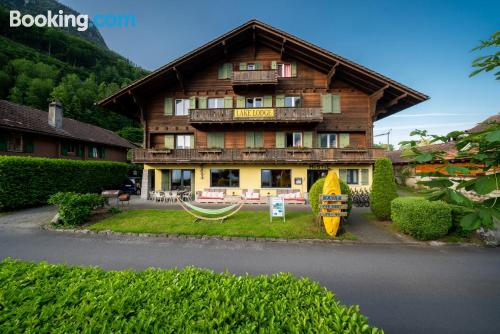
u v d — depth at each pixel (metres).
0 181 11.05
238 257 6.12
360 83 16.89
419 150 1.94
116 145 27.70
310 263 5.77
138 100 17.23
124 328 1.91
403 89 15.07
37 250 6.57
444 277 5.05
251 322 1.98
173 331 1.88
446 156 1.88
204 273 2.86
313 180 16.97
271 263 5.76
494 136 1.35
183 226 8.76
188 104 18.00
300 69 17.62
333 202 8.09
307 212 11.70
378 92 16.05
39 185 12.94
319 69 17.33
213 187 17.08
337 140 17.64
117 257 6.10
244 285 2.52
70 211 8.77
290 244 7.18
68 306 2.21
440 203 7.42
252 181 16.95
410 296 4.32
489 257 6.17
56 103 21.80
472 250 6.68
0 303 2.20
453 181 1.70
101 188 18.58
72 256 6.16
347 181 16.59
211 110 16.48
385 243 7.26
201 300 2.24
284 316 2.02
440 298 4.25
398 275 5.14
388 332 3.41
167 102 17.98
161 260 5.93
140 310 2.12
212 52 17.14
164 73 16.72
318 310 2.11
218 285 2.50
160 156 16.95
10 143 17.17
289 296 2.33
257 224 9.12
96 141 24.67
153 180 18.11
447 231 7.29
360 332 1.86
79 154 23.22
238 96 17.66
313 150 16.23
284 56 17.41
